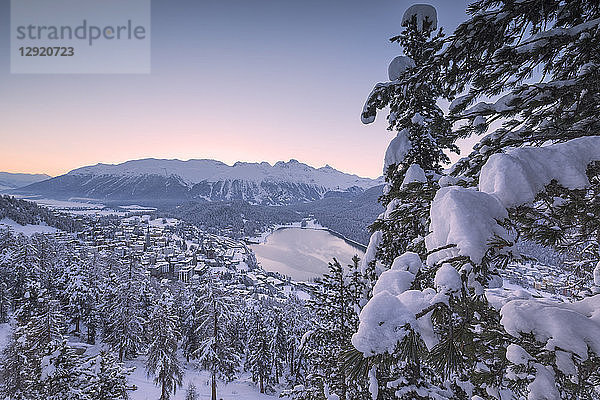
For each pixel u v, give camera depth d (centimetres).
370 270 715
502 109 308
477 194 197
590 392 207
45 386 1415
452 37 307
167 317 2973
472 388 501
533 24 306
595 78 270
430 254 201
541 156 211
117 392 1644
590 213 200
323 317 963
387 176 754
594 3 289
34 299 3125
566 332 197
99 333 4553
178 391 3172
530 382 201
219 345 2881
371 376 593
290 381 3725
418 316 165
